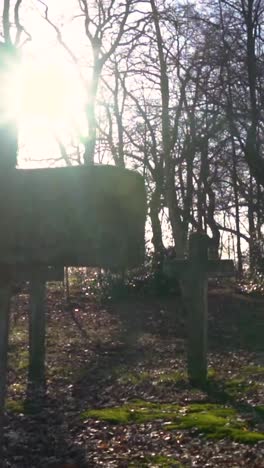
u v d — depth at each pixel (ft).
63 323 71.10
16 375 48.93
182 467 29.12
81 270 93.20
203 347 44.60
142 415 37.32
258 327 68.39
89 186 18.60
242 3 88.48
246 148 88.69
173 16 96.48
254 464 29.35
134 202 18.33
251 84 87.25
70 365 51.85
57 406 40.73
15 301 77.36
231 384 44.27
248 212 115.65
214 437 33.24
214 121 91.66
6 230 19.33
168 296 84.79
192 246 44.52
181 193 103.91
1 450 22.34
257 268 100.37
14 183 19.27
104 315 75.51
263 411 37.70
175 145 99.66
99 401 41.57
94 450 32.04
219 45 88.79
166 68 98.12
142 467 29.30
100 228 18.47
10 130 19.47
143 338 62.64
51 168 19.16
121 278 86.58
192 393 42.47
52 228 18.94
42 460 31.01
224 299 85.56
